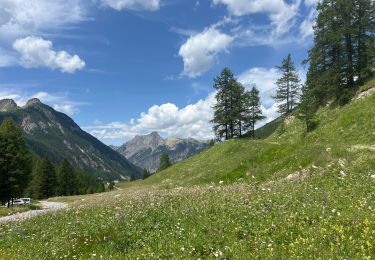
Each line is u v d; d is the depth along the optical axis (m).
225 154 57.09
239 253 10.95
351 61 56.75
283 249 10.78
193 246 12.38
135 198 26.56
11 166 81.75
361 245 9.98
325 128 51.16
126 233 15.66
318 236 11.01
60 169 166.12
